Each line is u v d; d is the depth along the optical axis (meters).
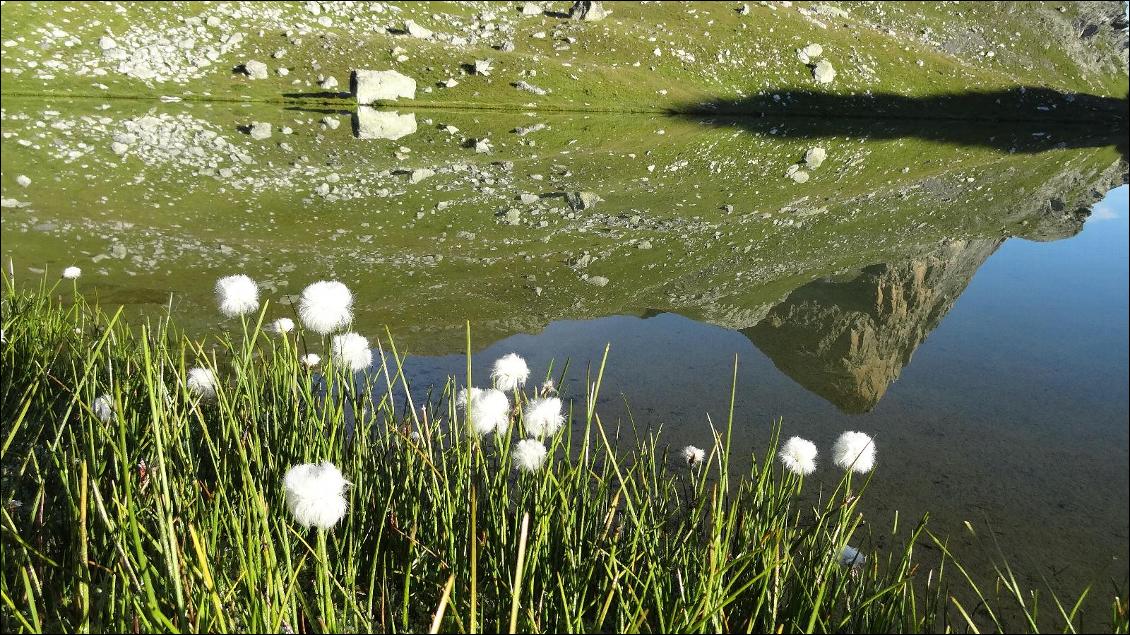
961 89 28.09
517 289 7.46
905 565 2.40
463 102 18.88
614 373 5.42
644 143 16.55
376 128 14.77
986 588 3.34
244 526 2.01
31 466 2.81
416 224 9.93
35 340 3.81
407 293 7.24
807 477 4.09
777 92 24.50
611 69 23.08
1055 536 3.69
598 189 12.26
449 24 23.97
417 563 2.34
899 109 25.50
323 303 1.70
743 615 2.36
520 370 2.20
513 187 12.02
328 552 2.27
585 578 2.10
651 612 2.28
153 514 2.01
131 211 9.65
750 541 2.50
